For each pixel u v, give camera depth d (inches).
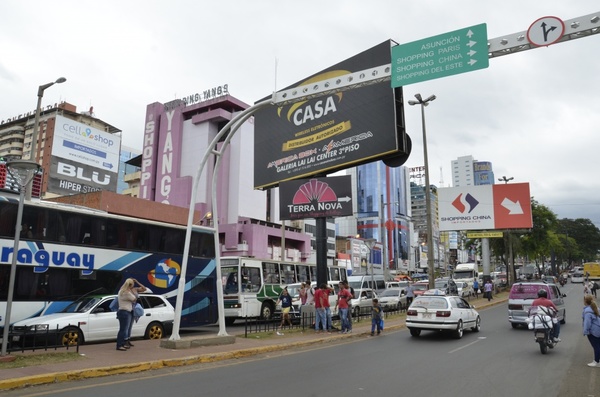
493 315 1066.7
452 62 382.6
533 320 521.7
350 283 1285.7
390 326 816.9
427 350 551.5
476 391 333.7
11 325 495.8
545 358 484.7
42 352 444.5
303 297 807.1
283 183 892.0
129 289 503.2
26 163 444.5
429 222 1198.9
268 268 960.3
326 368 430.9
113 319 563.2
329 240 3078.2
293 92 516.7
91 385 347.9
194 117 2427.4
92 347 509.0
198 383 359.3
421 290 1475.1
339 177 842.8
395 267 4611.2
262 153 1016.2
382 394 323.6
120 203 1235.9
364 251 3513.8
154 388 339.3
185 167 2422.5
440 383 361.4
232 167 2352.4
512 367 433.4
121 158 4399.6
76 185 1883.6
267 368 432.1
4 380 331.6
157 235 701.9
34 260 551.8
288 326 790.5
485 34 373.1
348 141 876.0
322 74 916.6
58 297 569.0
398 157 834.2
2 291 522.0
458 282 1683.1
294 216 864.3
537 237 2222.0
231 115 2409.0
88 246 609.9
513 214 1772.9
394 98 826.2
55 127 1833.2
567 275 4146.2
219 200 2317.9
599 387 348.2
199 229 772.0
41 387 338.6
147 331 605.9
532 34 354.6
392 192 4997.5
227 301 879.7
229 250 2138.3
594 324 431.8
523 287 787.4
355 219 4975.4
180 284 546.3
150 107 2600.9
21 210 445.7
